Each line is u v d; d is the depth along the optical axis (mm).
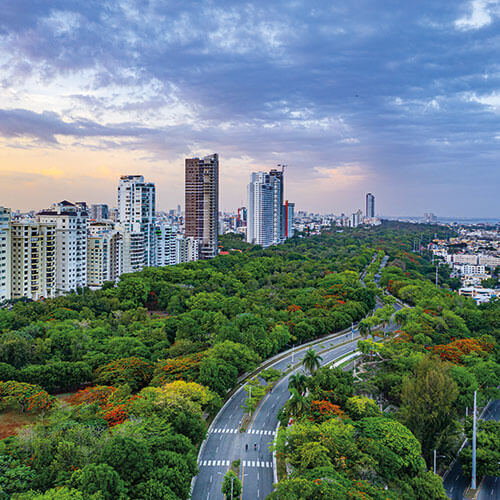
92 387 127688
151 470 84938
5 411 116125
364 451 101875
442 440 117812
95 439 91438
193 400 116625
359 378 151875
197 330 176625
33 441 91250
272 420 129875
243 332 174625
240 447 115500
